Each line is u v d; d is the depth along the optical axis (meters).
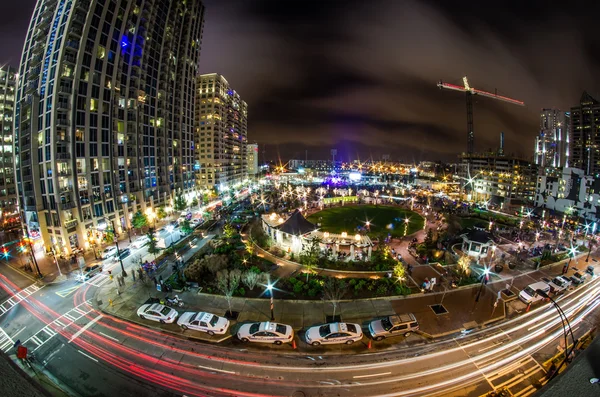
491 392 20.16
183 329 26.84
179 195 82.62
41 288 36.09
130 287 35.28
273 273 38.66
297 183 168.50
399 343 24.98
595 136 155.00
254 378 21.28
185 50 91.38
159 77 78.19
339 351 24.03
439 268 39.88
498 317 28.67
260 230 57.41
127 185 65.25
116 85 61.56
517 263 41.88
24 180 50.41
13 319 29.36
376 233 58.69
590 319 28.42
